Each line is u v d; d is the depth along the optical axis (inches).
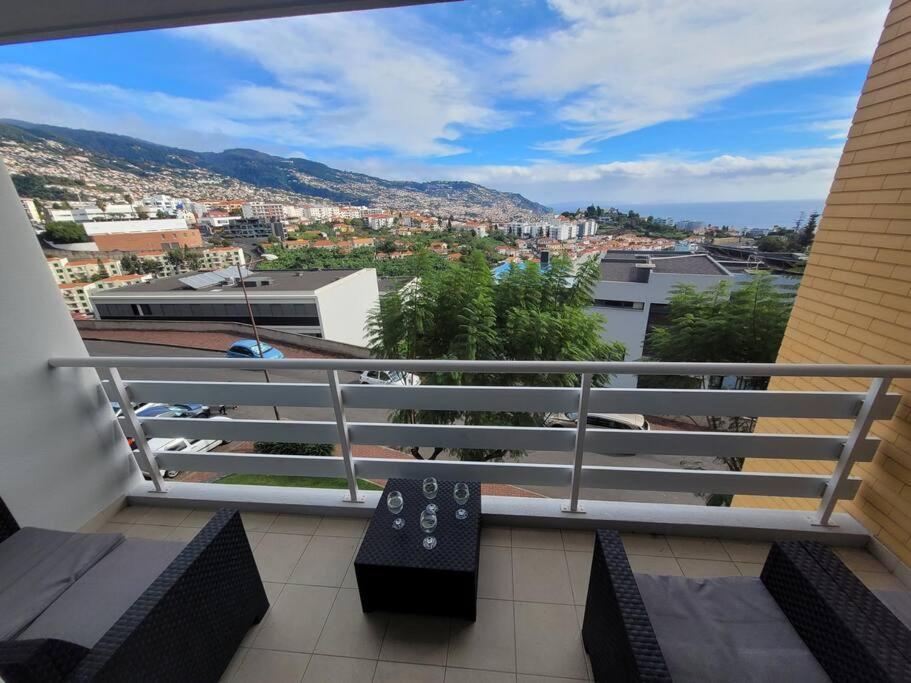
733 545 69.9
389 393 69.8
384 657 54.3
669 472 70.8
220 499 81.4
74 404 73.5
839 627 37.7
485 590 63.0
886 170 76.4
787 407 63.1
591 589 49.9
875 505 67.2
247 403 74.4
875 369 56.6
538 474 73.5
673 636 42.4
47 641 34.1
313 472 79.4
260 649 55.7
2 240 63.6
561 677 51.4
